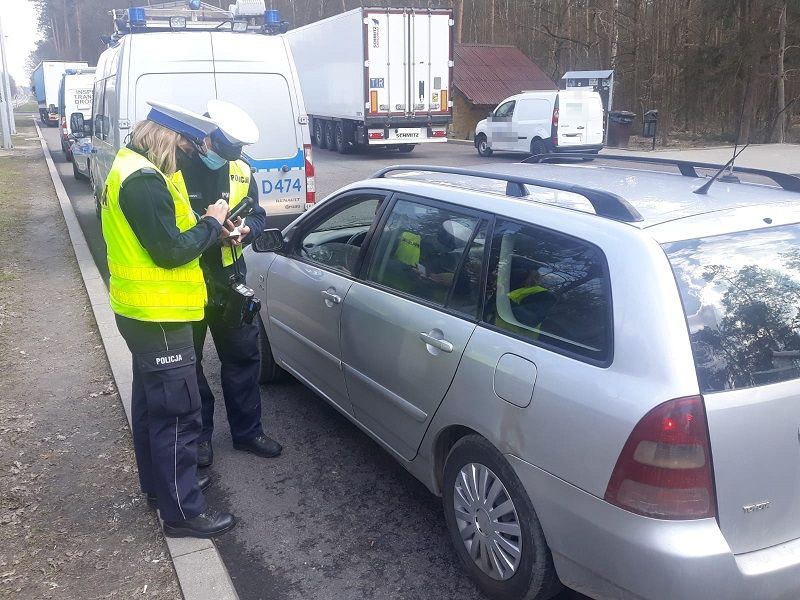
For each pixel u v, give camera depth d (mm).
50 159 21641
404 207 3715
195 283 3150
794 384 2398
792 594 2387
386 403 3619
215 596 2994
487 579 3004
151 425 3262
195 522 3383
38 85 44531
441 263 3336
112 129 8383
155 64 7477
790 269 2592
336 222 4328
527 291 2861
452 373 3062
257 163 7957
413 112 20969
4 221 11781
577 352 2576
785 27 26172
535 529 2719
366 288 3771
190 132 3150
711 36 28203
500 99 30188
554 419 2557
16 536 3465
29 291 7711
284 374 5355
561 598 3045
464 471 3072
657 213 2705
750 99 27219
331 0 48719
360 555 3389
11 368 5574
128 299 3059
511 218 3027
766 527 2385
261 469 4160
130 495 3803
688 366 2297
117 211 2996
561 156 4258
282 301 4660
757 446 2326
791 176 3127
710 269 2475
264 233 4516
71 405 4898
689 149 24078
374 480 4039
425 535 3537
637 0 29719
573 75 25438
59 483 3934
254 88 7859
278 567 3311
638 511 2312
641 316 2402
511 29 40156
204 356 5914
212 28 8656
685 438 2248
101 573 3186
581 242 2691
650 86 29766
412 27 20516
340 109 22234
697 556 2238
